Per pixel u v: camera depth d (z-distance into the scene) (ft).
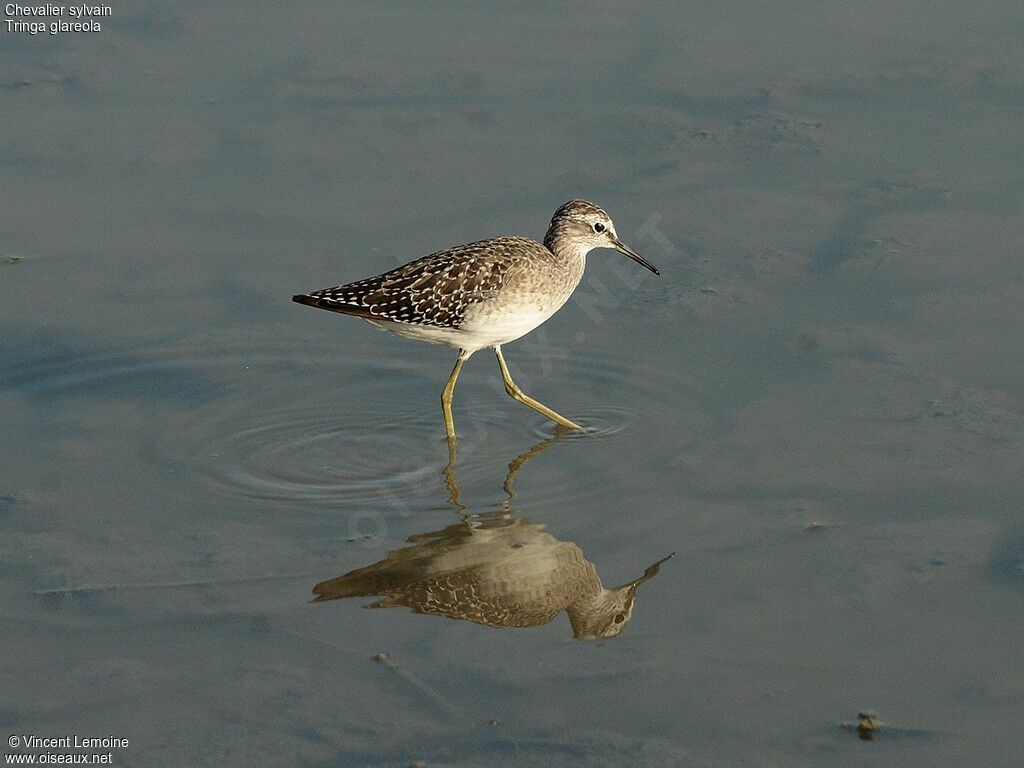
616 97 66.74
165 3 77.05
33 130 63.82
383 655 32.83
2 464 42.19
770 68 68.59
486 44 72.59
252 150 62.23
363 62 70.54
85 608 34.60
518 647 33.14
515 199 58.13
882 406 43.68
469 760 28.96
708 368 47.26
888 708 30.30
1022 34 70.64
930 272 51.39
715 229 55.77
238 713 30.60
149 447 43.55
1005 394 43.75
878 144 61.31
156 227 56.80
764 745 29.27
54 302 52.03
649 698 30.94
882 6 75.05
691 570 36.11
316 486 41.39
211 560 37.04
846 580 35.27
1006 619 33.32
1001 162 59.00
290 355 49.85
